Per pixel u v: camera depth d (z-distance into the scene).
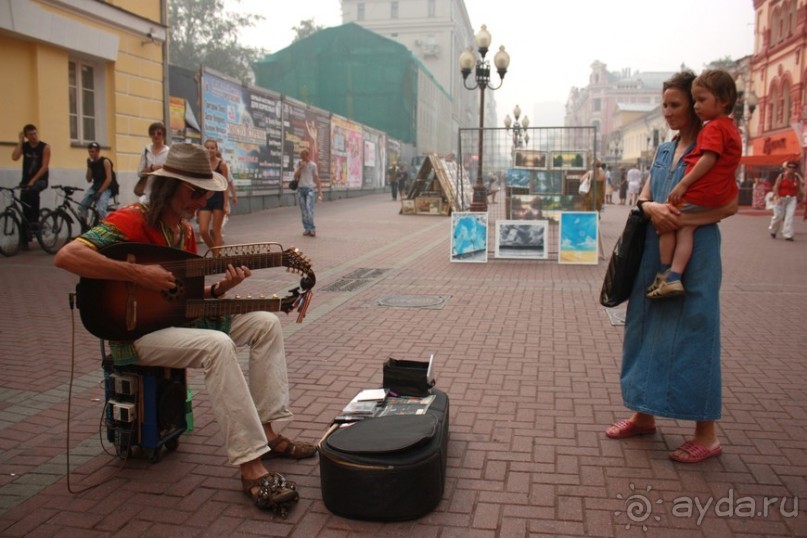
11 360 5.32
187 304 3.35
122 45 13.80
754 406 4.35
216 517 3.02
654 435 3.88
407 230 16.88
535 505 3.10
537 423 4.08
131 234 3.26
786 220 15.21
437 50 83.81
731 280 9.42
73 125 13.13
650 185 3.74
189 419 3.87
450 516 3.01
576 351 5.68
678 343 3.47
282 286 8.79
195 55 47.81
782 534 2.86
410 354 5.59
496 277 9.70
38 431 3.97
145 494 3.21
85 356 5.46
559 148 14.23
